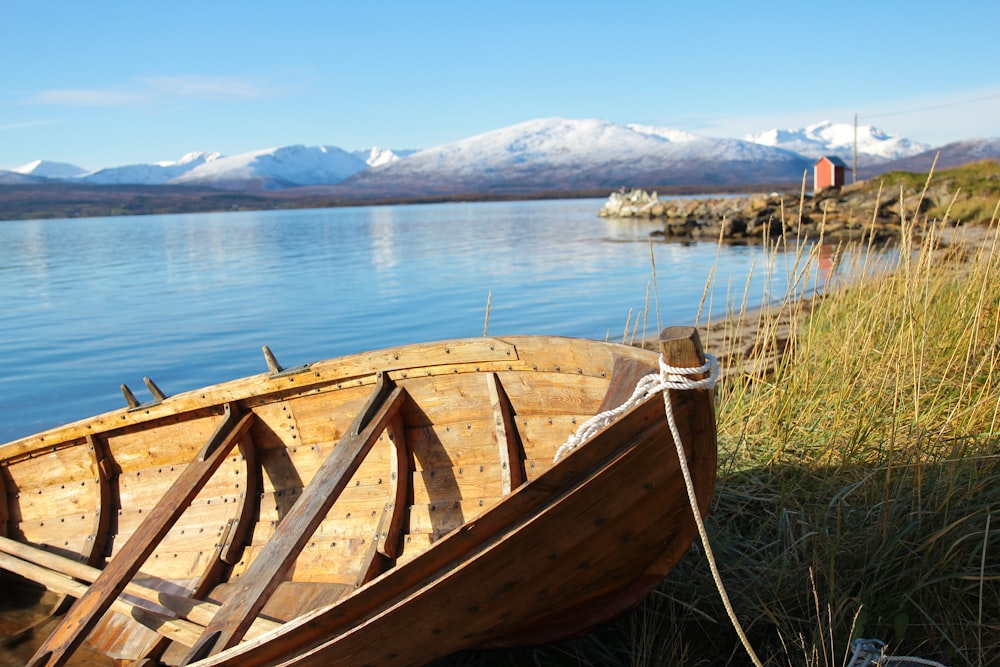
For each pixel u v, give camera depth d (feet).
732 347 21.80
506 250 126.62
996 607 12.40
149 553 13.55
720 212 183.11
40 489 18.39
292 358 48.29
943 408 17.37
